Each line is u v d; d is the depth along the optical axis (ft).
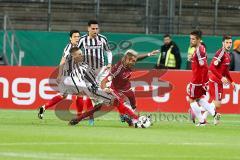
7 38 190.49
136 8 208.54
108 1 208.74
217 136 101.14
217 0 206.59
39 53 191.31
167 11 199.62
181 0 207.41
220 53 132.36
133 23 207.00
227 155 76.84
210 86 133.59
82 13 209.05
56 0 209.26
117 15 208.03
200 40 125.18
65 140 89.15
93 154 75.05
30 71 155.02
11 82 155.53
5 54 189.98
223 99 155.33
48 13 201.36
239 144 88.99
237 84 154.92
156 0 199.52
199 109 125.18
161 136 98.32
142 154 76.02
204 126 122.83
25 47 191.21
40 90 155.02
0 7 210.18
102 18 207.62
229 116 152.76
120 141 89.40
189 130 111.65
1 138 90.53
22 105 155.53
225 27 210.79
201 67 124.77
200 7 211.82
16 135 94.79
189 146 85.20
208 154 77.36
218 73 132.57
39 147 80.79
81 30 208.54
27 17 209.26
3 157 71.05
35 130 103.65
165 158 73.05
